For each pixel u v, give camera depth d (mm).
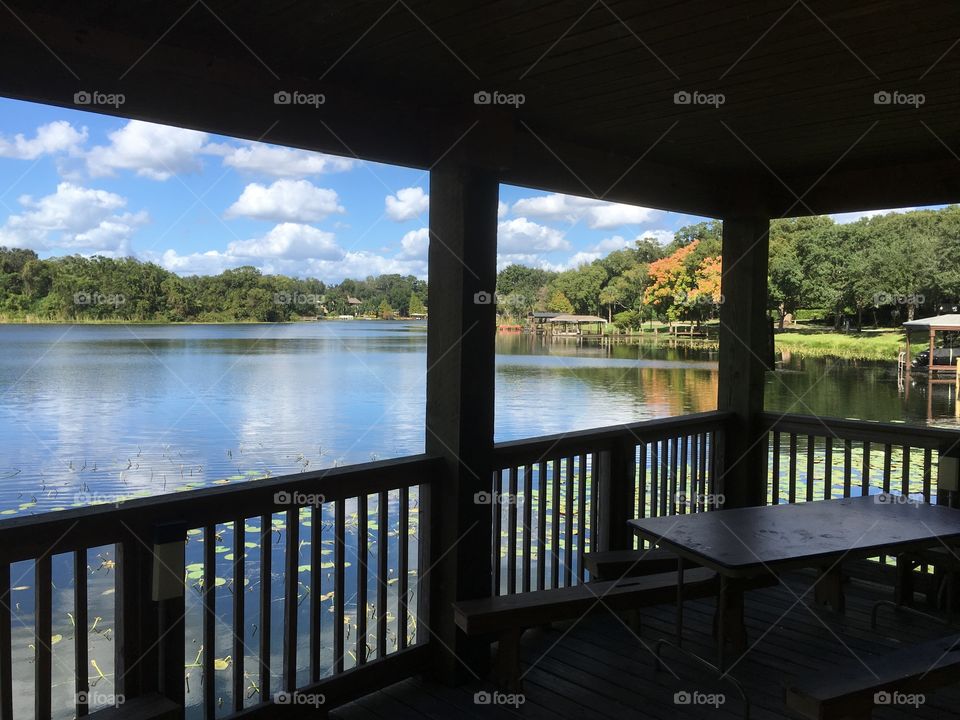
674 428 4172
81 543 2039
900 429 3932
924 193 3902
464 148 2896
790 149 3713
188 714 3475
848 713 2033
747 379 4465
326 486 2654
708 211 4348
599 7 2045
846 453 4172
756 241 4426
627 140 3564
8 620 1916
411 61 2504
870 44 2326
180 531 2135
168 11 2102
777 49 2375
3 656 1910
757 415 4516
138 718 1974
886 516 3145
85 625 2072
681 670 3100
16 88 2064
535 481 6586
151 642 2201
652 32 2236
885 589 4094
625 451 3889
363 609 2836
